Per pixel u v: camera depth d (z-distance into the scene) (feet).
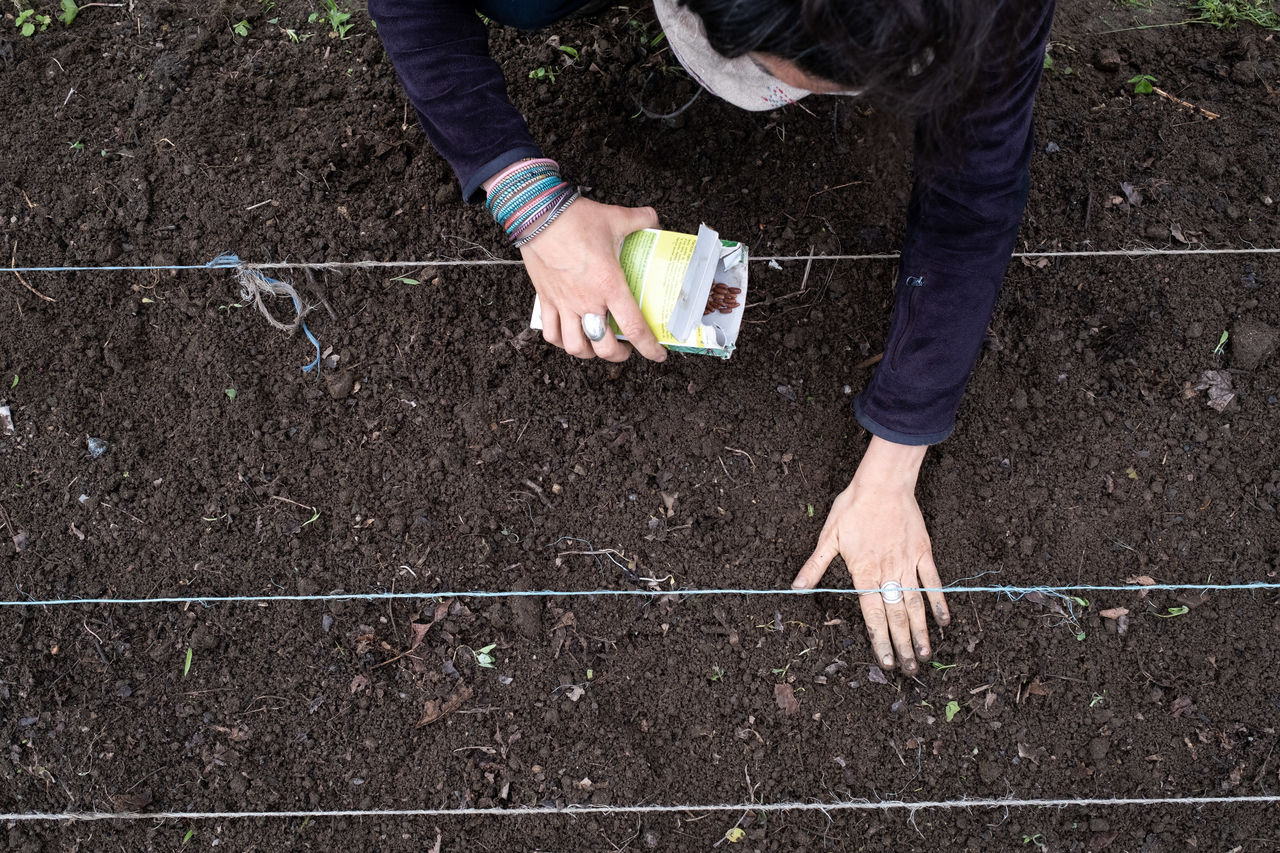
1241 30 6.78
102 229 6.40
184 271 6.35
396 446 6.25
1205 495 6.15
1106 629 6.01
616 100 6.53
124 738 5.92
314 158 6.45
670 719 5.96
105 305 6.36
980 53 2.87
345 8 6.81
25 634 6.03
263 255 6.37
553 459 6.25
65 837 5.84
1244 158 6.52
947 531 6.11
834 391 6.27
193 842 5.83
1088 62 6.73
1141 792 5.85
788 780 5.88
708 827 5.83
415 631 6.03
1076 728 5.92
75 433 6.25
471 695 5.97
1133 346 6.29
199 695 5.96
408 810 5.84
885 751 5.91
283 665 6.00
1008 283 6.34
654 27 6.56
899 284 4.96
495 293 6.33
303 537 6.16
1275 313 6.27
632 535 6.17
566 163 6.44
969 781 5.88
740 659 6.00
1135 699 5.93
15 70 6.66
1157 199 6.44
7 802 5.87
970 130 3.74
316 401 6.28
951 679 5.96
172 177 6.45
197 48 6.68
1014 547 6.11
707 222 6.38
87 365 6.31
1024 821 5.83
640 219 4.52
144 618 6.06
